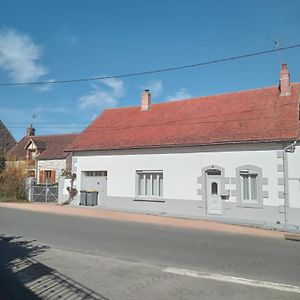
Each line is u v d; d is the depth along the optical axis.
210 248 12.89
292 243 14.42
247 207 21.75
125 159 26.55
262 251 12.58
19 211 23.58
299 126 21.47
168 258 11.24
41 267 10.01
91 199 27.45
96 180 28.02
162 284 8.50
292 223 20.45
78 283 8.55
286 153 20.92
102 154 27.59
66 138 44.75
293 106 22.88
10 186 32.22
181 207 23.94
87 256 11.38
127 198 26.17
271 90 25.23
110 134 28.50
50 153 43.44
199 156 23.56
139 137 26.64
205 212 23.11
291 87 24.48
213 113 25.69
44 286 8.32
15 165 32.97
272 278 9.14
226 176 22.52
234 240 14.71
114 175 26.92
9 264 10.31
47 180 37.91
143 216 22.12
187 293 7.84
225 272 9.67
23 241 13.77
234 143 22.16
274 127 21.86
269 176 21.23
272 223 20.58
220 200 22.75
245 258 11.42
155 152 25.27
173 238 14.73
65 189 29.27
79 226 17.53
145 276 9.16
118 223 18.86
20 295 7.68
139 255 11.61
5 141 49.59
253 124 22.88
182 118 26.70
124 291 7.97
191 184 23.73
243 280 8.89
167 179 24.62
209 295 7.72
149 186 25.66
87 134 29.58
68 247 12.73
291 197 20.64
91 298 7.53
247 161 21.94
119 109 31.47
